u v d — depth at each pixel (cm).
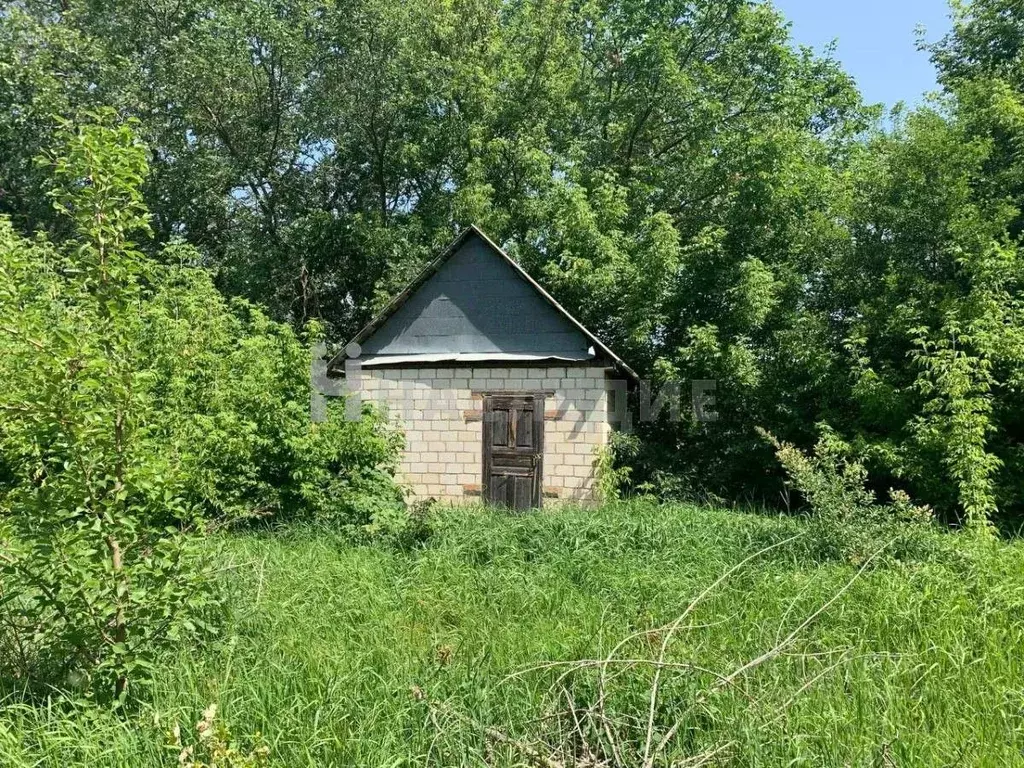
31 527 405
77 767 364
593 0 1997
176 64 1694
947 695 445
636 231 1546
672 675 428
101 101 1639
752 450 1275
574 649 487
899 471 1028
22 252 485
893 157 1188
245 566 652
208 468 879
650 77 1778
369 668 464
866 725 407
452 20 1877
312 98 1856
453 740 377
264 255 1898
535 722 385
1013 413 1046
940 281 1139
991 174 1206
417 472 1212
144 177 445
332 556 773
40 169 1667
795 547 762
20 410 394
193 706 406
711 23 1920
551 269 1421
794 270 1343
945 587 616
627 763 356
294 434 942
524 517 912
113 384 407
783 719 404
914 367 1099
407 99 1794
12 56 1652
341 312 2052
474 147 1736
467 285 1208
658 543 810
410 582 691
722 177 1498
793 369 1268
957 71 1556
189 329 1016
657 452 1300
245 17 1775
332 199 2036
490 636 545
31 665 458
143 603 416
